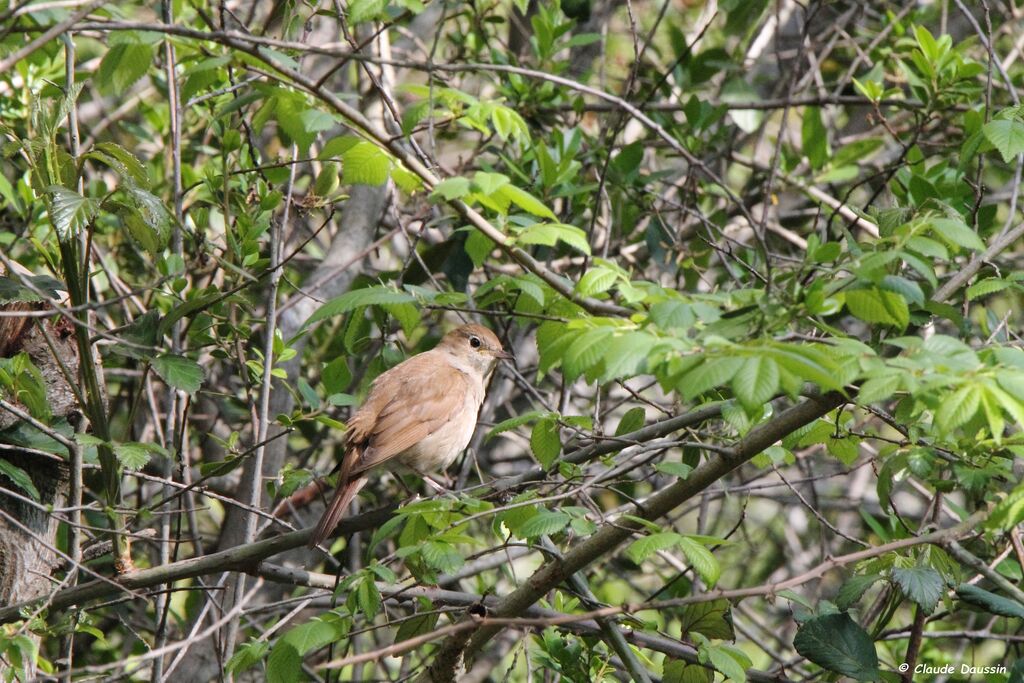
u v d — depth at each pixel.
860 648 8.77
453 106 10.04
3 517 9.52
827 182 16.08
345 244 13.95
